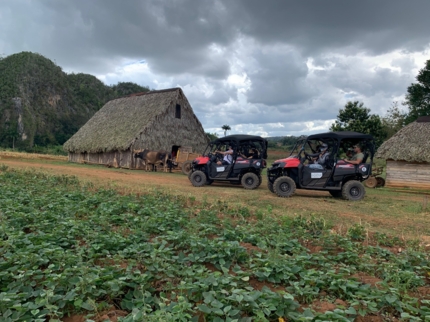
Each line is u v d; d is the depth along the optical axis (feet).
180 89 91.04
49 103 263.70
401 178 59.52
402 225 29.14
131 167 80.69
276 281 14.58
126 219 24.09
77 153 98.17
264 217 27.27
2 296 11.40
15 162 82.23
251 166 48.11
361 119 90.33
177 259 16.44
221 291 12.27
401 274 15.76
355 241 22.86
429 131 59.11
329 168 40.88
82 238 19.69
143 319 10.37
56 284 13.08
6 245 16.46
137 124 85.40
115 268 14.44
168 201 31.53
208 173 49.16
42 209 26.30
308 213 32.09
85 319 11.73
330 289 14.26
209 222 24.56
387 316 12.71
